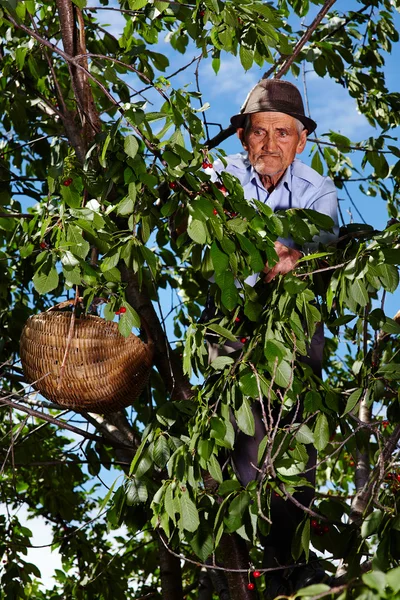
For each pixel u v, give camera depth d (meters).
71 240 2.92
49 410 6.12
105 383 3.31
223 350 3.41
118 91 5.30
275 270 3.19
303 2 5.44
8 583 4.49
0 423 5.83
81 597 4.97
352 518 3.27
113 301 3.11
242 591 3.60
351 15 5.54
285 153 3.54
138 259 3.01
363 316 3.04
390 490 2.91
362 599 1.86
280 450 2.82
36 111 5.70
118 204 2.95
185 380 4.05
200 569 5.33
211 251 2.93
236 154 3.75
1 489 5.16
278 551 3.23
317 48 4.91
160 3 3.61
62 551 5.16
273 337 2.89
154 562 5.81
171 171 2.94
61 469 5.55
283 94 3.55
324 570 3.11
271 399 2.92
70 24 4.10
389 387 3.04
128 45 4.80
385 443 2.96
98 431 4.63
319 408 2.89
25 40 4.75
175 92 3.09
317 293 3.31
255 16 3.36
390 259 2.75
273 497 3.20
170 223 3.45
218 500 3.16
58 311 3.43
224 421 2.88
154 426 3.25
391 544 2.58
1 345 4.41
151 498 3.30
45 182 5.49
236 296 2.92
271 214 3.02
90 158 3.45
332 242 3.32
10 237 4.28
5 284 5.06
